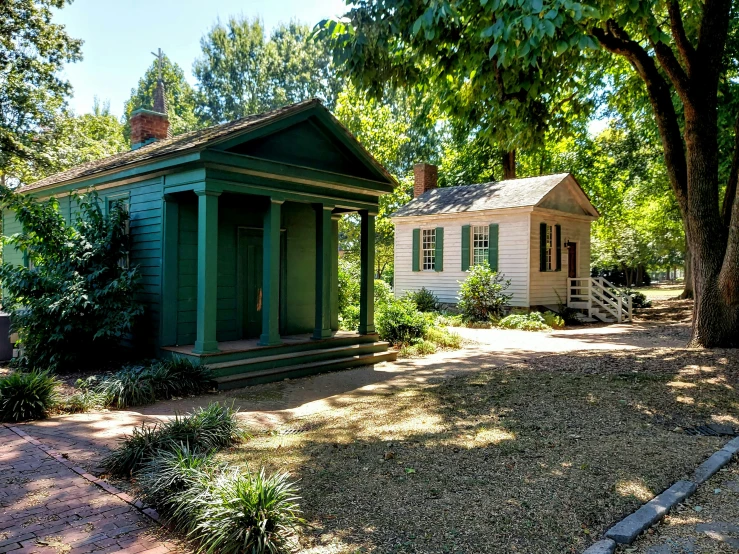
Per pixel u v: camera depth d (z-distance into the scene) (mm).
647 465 4523
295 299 10891
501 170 27906
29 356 8672
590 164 28000
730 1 9289
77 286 8297
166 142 11297
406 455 4844
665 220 30766
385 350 10812
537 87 8656
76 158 25031
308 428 5957
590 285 19219
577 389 7184
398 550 3115
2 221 15242
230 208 9844
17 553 3043
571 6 5340
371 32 7082
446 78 9281
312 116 9266
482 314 17875
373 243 10828
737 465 4637
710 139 9453
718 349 9148
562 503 3768
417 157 39094
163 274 8734
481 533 3332
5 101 22312
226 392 7742
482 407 6547
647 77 9992
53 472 4410
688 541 3297
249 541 3000
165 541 3234
